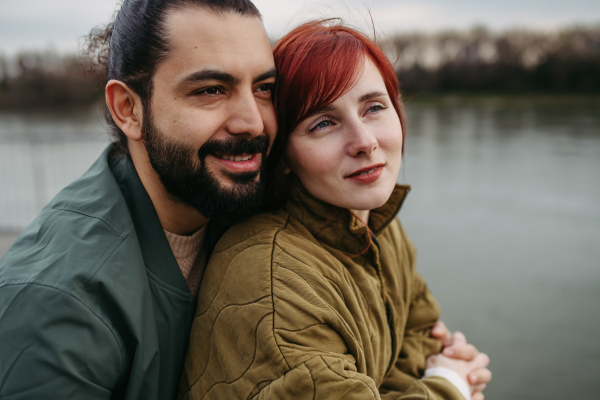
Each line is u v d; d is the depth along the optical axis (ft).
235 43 3.59
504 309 16.74
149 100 3.74
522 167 49.19
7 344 3.11
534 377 12.44
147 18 3.64
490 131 81.71
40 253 3.52
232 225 4.19
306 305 3.39
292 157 4.02
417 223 29.53
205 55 3.54
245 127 3.68
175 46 3.55
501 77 161.27
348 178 3.85
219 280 3.83
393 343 4.64
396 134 3.96
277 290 3.45
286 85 3.87
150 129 3.81
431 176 45.75
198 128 3.62
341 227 4.11
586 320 15.72
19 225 20.24
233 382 3.39
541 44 157.79
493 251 23.57
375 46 4.10
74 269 3.34
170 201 4.11
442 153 60.13
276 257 3.64
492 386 12.09
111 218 3.82
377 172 3.86
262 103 3.89
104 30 4.80
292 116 3.89
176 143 3.69
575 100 138.41
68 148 33.60
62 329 3.17
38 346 3.10
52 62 104.17
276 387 3.12
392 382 4.76
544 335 14.78
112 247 3.66
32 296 3.20
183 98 3.62
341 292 3.80
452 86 165.37
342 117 3.79
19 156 39.29
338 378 3.16
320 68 3.70
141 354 3.55
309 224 4.11
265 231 3.88
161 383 3.88
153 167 3.91
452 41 164.25
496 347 14.08
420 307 5.57
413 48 163.02
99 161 4.49
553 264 21.34
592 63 149.89
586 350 13.79
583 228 27.30
